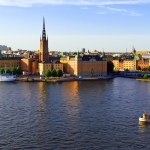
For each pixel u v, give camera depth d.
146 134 162.38
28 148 143.50
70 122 184.62
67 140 153.75
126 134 162.50
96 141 152.38
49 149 142.38
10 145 147.00
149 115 186.50
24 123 182.12
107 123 182.50
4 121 186.25
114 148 143.50
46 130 168.88
